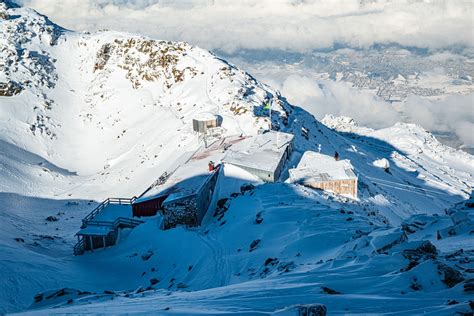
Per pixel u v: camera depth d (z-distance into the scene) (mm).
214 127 73438
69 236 51094
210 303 15984
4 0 132375
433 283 14852
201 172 49000
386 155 128125
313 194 44062
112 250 41406
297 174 52062
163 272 34312
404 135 188125
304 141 79938
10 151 83812
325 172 52438
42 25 125875
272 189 44125
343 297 14320
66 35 129125
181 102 91562
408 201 75938
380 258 18984
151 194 45844
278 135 60781
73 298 23297
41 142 91750
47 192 71875
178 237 38812
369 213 46281
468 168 177500
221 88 87688
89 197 69250
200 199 42969
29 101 100812
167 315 13711
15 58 109438
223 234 36688
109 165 84375
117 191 70000
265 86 102812
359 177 64625
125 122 97188
